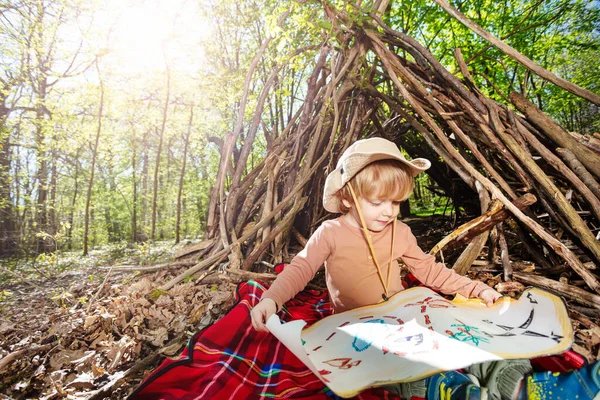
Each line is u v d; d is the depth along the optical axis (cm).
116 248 884
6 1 935
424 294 149
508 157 282
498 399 101
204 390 121
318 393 127
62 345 213
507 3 808
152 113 1170
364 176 144
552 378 95
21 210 1077
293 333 113
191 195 1448
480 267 266
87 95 1071
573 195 293
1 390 176
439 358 104
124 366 189
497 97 764
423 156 600
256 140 962
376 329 127
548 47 892
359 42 385
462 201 541
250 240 374
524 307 133
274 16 390
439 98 329
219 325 153
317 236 163
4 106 1104
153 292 291
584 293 206
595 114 1210
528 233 280
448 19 736
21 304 366
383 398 119
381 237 161
